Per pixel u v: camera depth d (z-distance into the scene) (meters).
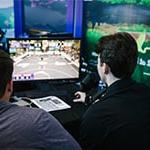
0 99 0.93
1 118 0.86
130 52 1.19
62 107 1.87
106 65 1.20
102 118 1.08
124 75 1.19
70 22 2.45
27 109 0.92
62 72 2.17
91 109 1.14
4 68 0.93
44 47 2.07
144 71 1.91
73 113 1.80
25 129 0.85
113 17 2.11
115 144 1.04
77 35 2.43
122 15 2.04
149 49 1.85
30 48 2.04
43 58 2.09
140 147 1.04
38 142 0.84
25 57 2.04
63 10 2.42
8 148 0.82
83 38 2.27
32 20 2.38
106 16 2.17
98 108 1.11
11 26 2.31
